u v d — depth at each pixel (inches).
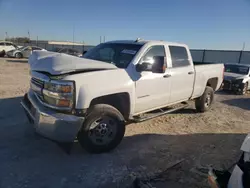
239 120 257.9
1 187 117.3
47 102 143.6
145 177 133.0
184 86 224.2
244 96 423.2
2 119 213.2
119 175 134.3
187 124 232.5
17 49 1056.8
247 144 92.6
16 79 443.2
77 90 137.3
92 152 154.7
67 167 139.6
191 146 179.2
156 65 164.9
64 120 134.1
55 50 967.6
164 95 200.4
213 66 271.6
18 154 151.6
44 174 131.1
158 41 200.2
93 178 130.0
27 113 163.8
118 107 169.9
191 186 125.9
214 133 210.4
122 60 178.2
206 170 142.8
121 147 171.0
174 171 140.9
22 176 127.8
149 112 203.2
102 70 152.9
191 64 235.8
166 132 207.3
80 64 145.4
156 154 162.7
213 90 283.3
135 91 169.9
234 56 812.0
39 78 149.6
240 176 87.9
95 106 150.6
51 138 138.3
